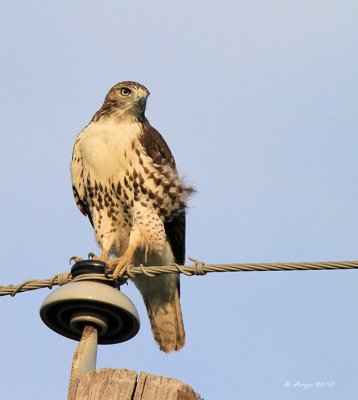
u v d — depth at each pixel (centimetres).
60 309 943
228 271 984
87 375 747
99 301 927
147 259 1373
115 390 736
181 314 1384
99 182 1344
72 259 1222
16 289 1041
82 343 897
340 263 922
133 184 1332
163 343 1388
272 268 955
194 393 740
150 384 738
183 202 1340
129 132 1347
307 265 934
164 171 1337
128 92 1358
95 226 1370
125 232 1381
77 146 1360
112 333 966
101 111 1381
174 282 1362
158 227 1341
